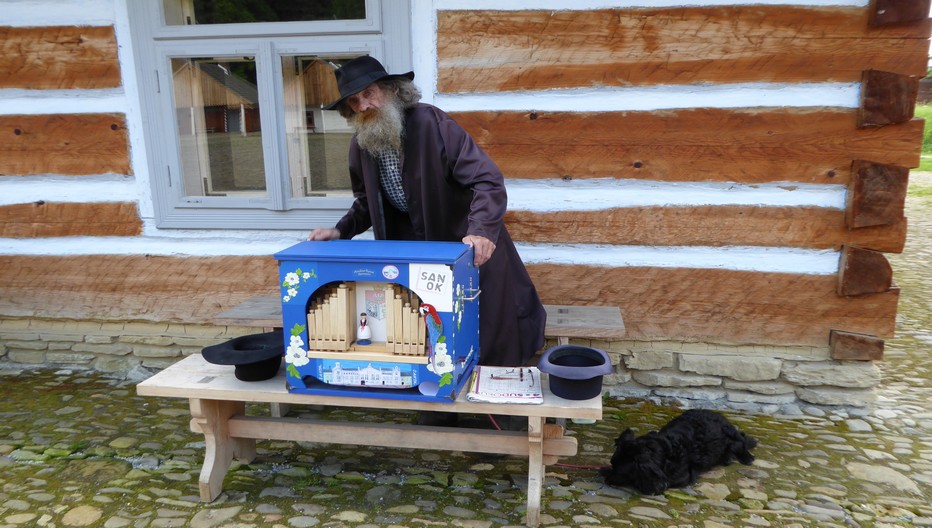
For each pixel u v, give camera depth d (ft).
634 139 11.05
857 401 11.32
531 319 9.73
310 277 7.60
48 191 12.64
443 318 7.38
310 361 7.82
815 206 10.88
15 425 10.89
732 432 9.78
